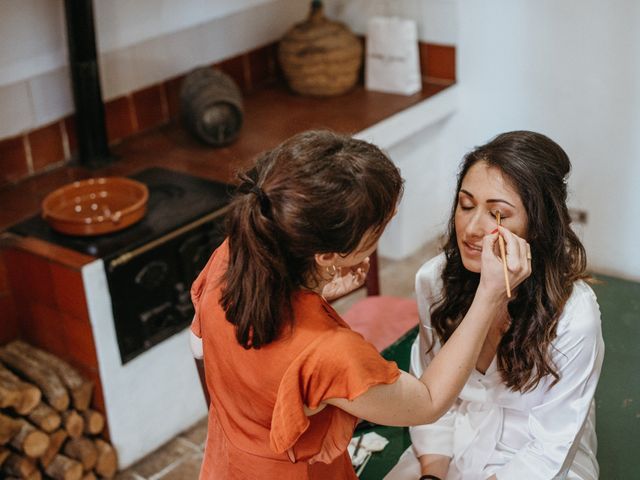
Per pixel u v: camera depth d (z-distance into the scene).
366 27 3.94
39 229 2.72
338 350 1.24
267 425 1.34
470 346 1.34
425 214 4.07
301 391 1.26
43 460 2.67
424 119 3.70
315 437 1.35
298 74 3.74
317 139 1.26
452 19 3.66
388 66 3.76
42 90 3.07
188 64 3.59
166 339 2.79
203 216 2.75
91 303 2.54
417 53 3.81
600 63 3.35
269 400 1.30
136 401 2.79
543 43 3.47
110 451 2.75
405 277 3.90
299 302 1.28
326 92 3.76
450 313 1.73
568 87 3.48
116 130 3.38
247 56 3.88
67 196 2.77
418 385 1.31
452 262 1.70
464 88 3.79
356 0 3.92
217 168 3.11
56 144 3.17
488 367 1.70
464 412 1.80
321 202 1.20
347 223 1.21
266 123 3.53
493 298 1.35
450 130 3.92
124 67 3.33
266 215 1.24
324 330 1.27
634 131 3.37
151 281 2.67
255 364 1.29
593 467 1.72
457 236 1.60
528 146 1.50
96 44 3.00
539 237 1.51
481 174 1.51
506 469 1.64
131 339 2.69
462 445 1.76
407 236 4.01
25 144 3.06
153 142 3.38
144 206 2.70
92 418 2.71
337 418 1.35
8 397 2.54
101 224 2.59
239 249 1.27
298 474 1.38
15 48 2.94
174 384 2.90
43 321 2.73
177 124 3.56
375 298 2.58
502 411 1.72
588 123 3.48
